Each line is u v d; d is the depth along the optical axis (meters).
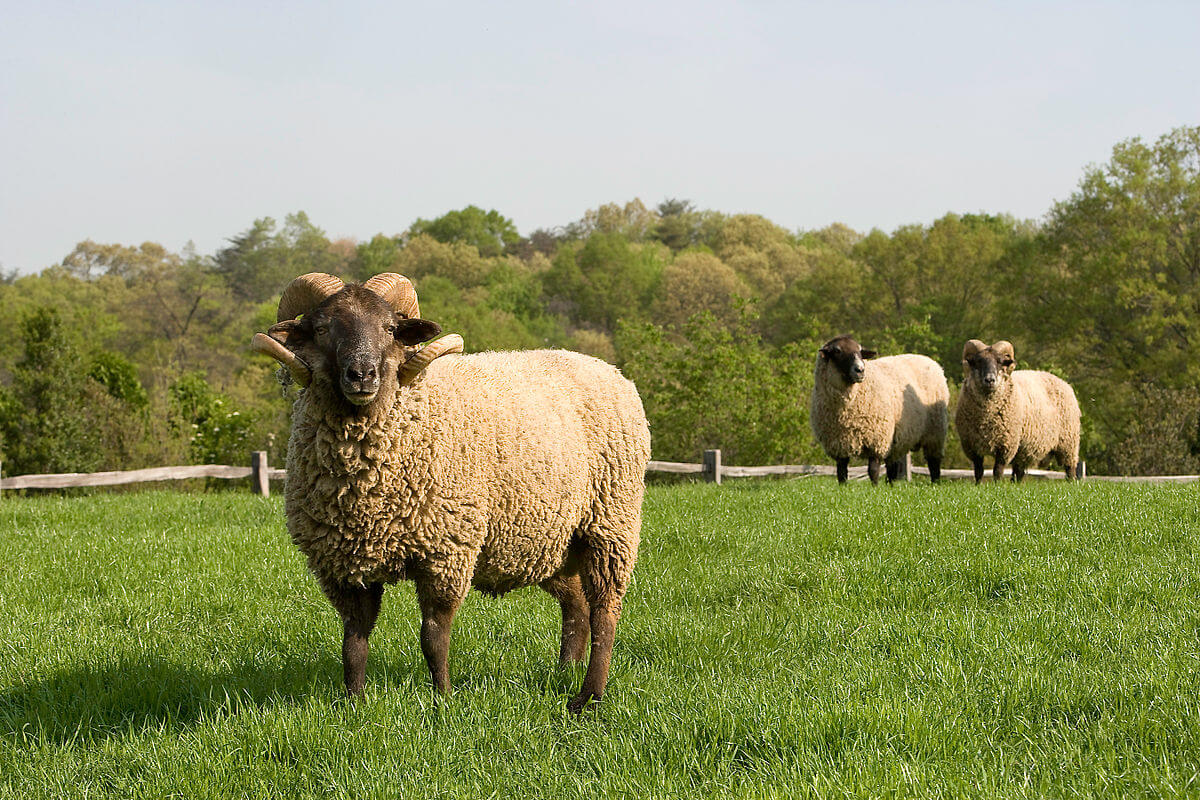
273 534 10.14
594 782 4.14
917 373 16.92
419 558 5.24
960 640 6.05
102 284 76.38
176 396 28.16
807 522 10.12
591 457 6.05
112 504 12.66
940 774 4.01
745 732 4.57
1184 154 40.81
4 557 9.14
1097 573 7.76
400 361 5.17
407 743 4.49
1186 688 4.89
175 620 7.21
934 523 9.62
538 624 6.96
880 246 55.38
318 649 6.45
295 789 4.21
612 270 90.19
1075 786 3.91
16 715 5.20
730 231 99.50
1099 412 39.31
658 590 7.98
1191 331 38.25
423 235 96.56
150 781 4.25
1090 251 42.12
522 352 6.54
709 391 24.88
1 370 47.78
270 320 56.38
